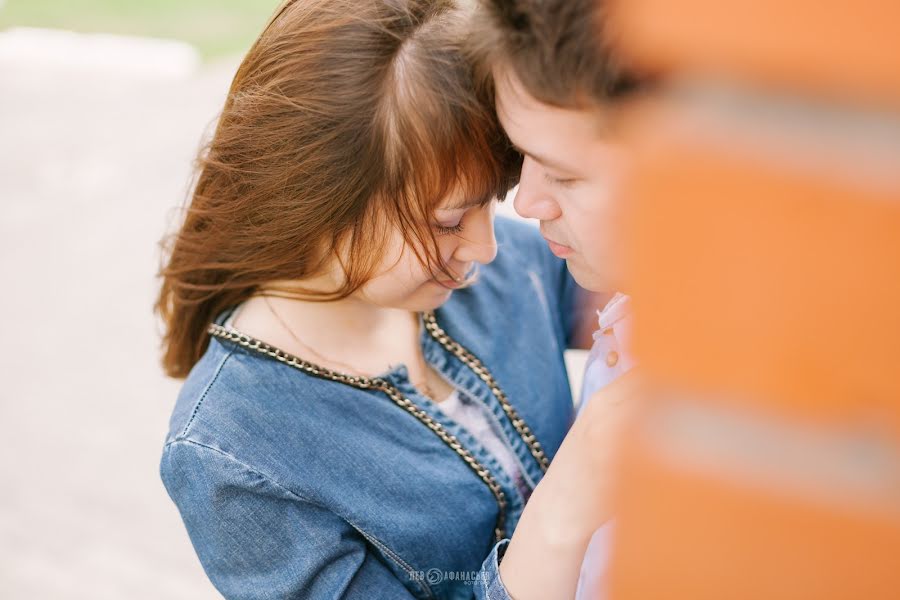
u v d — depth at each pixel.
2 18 5.67
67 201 4.12
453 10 0.79
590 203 0.56
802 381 0.13
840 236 0.12
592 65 0.40
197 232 0.98
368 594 0.99
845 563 0.13
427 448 1.03
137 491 2.89
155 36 5.28
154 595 2.61
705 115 0.13
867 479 0.13
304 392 0.99
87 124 4.60
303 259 0.93
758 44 0.12
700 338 0.13
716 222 0.13
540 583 0.77
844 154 0.12
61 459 2.99
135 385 3.21
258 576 0.97
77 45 5.29
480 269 1.15
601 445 0.70
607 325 0.88
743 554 0.14
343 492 0.98
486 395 1.10
